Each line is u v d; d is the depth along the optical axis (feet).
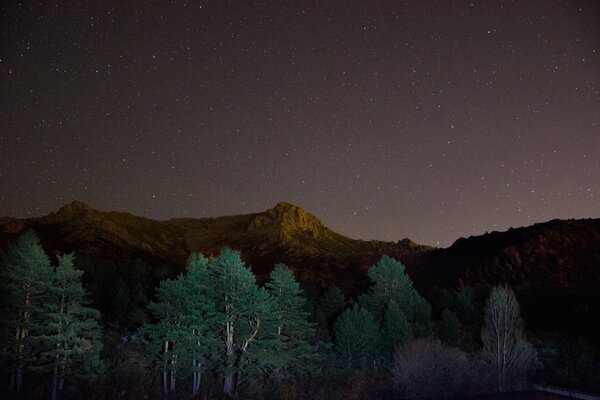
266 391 149.28
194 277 143.64
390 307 176.24
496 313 163.53
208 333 141.49
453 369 154.92
